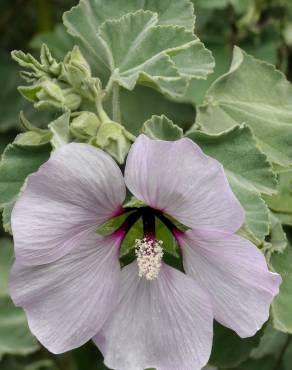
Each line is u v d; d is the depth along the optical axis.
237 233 0.21
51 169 0.19
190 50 0.23
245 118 0.24
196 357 0.21
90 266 0.20
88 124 0.21
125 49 0.23
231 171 0.22
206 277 0.20
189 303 0.20
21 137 0.22
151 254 0.20
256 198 0.21
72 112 0.22
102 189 0.19
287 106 0.25
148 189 0.20
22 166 0.22
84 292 0.20
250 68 0.25
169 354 0.21
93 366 0.33
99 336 0.21
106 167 0.19
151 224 0.21
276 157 0.24
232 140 0.22
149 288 0.21
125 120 0.33
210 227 0.19
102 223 0.20
